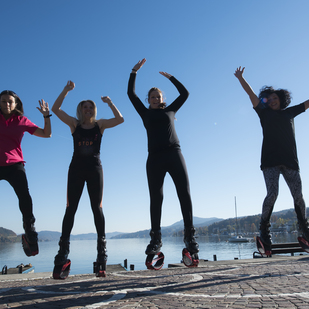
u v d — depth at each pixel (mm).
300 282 2594
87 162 4051
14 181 3998
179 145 4082
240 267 4520
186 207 3809
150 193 3977
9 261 86750
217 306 1847
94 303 2180
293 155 4062
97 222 4121
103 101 4363
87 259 93812
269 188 4090
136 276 4180
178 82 4523
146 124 4211
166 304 2000
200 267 5145
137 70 4676
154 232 3867
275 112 4273
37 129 4309
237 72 4590
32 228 4004
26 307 2174
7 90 4051
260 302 1886
